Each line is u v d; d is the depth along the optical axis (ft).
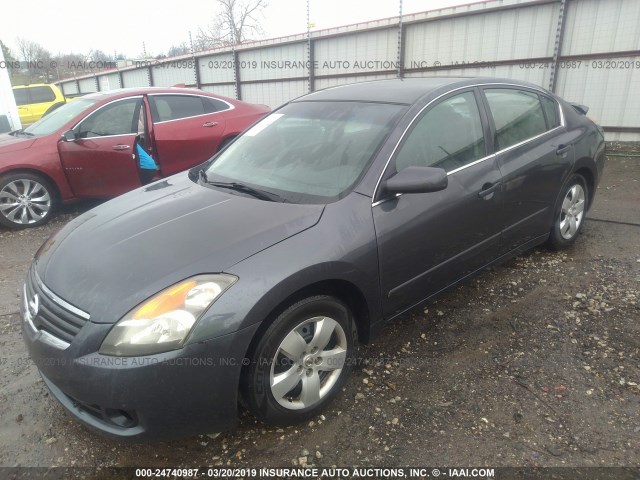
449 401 8.24
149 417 6.48
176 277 6.75
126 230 8.18
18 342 10.70
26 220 19.22
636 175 21.75
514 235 11.44
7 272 14.84
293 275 7.07
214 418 6.89
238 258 7.02
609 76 27.09
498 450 7.19
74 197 19.80
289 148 10.12
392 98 10.07
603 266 12.86
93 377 6.38
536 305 11.12
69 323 6.81
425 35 34.40
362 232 8.04
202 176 10.52
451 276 10.07
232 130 23.17
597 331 9.98
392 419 7.90
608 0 26.17
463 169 9.91
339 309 7.96
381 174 8.57
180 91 22.25
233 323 6.61
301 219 7.82
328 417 8.02
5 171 18.29
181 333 6.41
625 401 8.02
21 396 8.91
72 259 7.72
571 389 8.36
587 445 7.20
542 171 11.79
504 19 30.12
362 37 38.50
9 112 30.30
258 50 48.80
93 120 19.79
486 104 10.95
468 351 9.58
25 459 7.49
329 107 10.71
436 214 9.17
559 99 13.60
